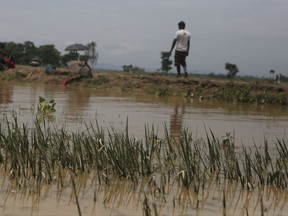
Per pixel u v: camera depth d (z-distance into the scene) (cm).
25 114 941
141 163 494
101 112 1042
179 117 1023
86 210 376
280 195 451
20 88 1816
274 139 765
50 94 1556
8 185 436
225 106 1462
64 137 605
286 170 512
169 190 446
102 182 461
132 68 3409
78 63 2181
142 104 1327
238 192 455
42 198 401
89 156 520
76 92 1727
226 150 618
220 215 382
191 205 405
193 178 475
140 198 416
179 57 1856
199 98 1717
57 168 504
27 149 512
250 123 979
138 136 712
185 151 572
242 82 1906
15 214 358
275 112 1323
